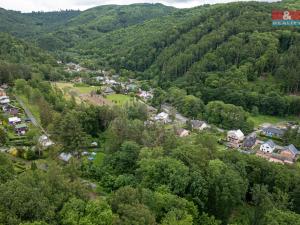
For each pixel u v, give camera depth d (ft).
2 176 167.84
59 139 287.28
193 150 225.76
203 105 481.46
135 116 410.93
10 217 127.03
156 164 206.18
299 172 245.65
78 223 136.05
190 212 177.99
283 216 167.73
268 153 344.69
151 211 160.25
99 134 358.64
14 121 360.69
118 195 162.40
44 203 140.26
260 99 495.00
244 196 215.72
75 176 206.49
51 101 425.28
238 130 394.93
